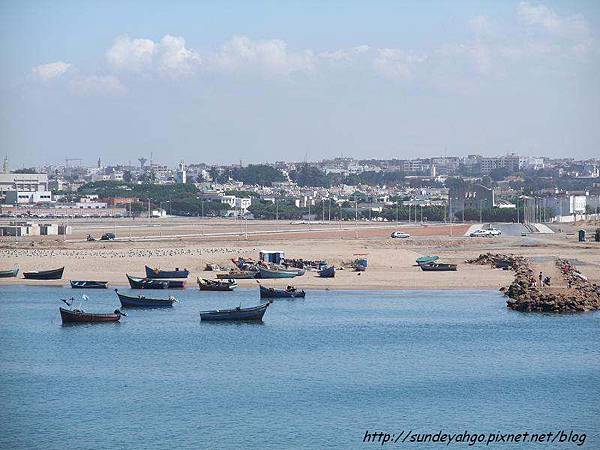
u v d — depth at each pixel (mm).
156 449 197375
